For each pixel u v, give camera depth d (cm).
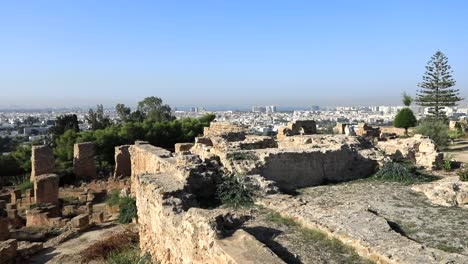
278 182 1962
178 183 1666
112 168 5125
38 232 2666
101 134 5269
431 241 1207
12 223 3000
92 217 2808
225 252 1018
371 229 1188
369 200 1661
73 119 7819
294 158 2006
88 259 1995
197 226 1197
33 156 4159
